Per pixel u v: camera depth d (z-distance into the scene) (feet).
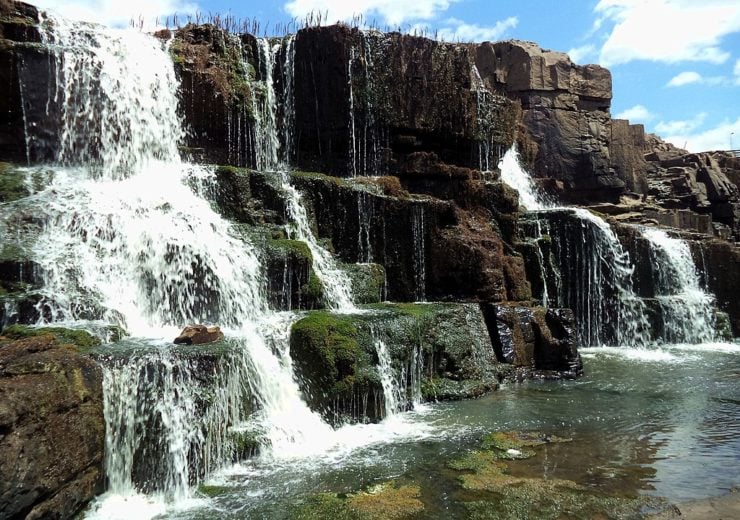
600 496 28.68
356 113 65.21
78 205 41.34
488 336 53.93
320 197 54.85
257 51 66.54
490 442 36.17
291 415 36.78
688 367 60.34
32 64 49.42
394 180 61.72
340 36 65.26
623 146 105.09
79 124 51.16
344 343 39.63
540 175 99.81
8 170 45.75
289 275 46.03
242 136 62.34
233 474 31.07
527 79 100.94
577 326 71.41
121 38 55.83
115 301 38.42
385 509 27.07
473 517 26.45
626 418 41.73
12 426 22.62
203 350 32.89
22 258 35.86
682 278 80.94
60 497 24.29
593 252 71.97
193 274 41.55
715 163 117.50
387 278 57.21
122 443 28.78
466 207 63.62
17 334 30.94
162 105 57.11
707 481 30.53
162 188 47.32
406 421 40.68
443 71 68.95
